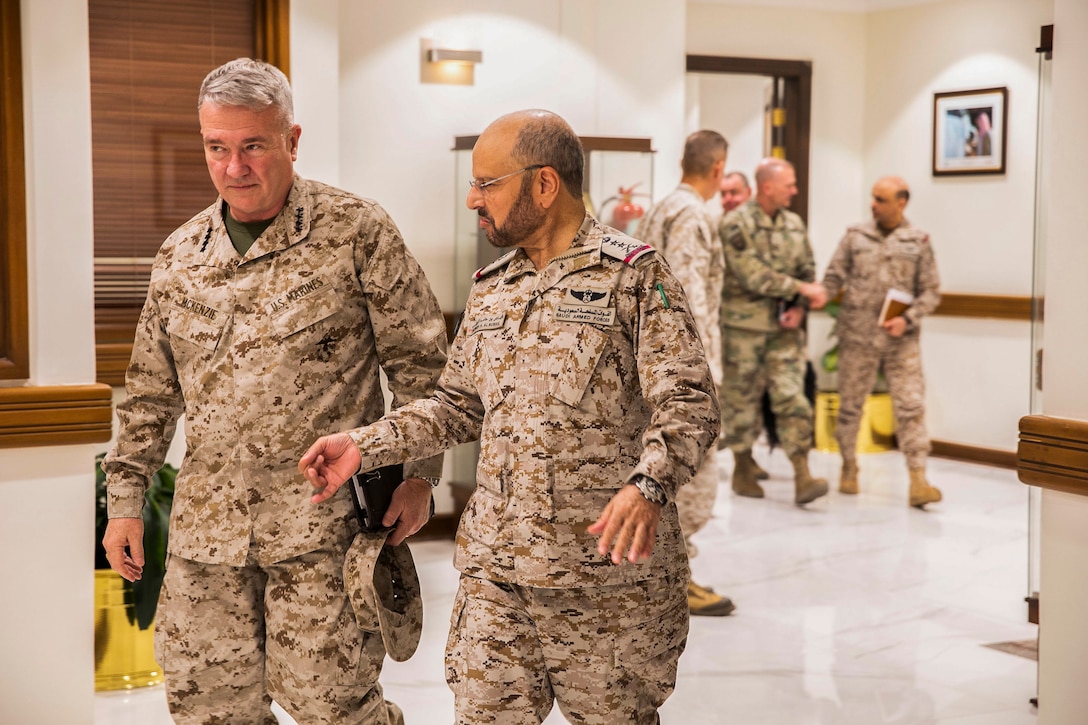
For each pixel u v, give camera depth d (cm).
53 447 291
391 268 239
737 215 637
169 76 418
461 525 214
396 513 233
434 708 352
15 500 288
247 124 225
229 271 235
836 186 839
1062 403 265
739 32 795
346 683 235
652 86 606
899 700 366
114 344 413
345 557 234
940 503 660
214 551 233
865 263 664
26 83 286
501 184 204
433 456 241
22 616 291
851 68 834
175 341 238
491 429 208
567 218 208
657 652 209
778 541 573
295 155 240
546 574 199
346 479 211
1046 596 271
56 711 296
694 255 465
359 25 546
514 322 207
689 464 187
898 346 656
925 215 805
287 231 235
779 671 392
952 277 789
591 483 200
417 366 242
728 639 426
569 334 201
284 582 235
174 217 422
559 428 200
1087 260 259
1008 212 750
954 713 355
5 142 286
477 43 561
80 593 296
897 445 829
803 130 818
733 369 653
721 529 598
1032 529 359
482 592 208
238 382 232
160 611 242
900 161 818
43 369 291
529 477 202
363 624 229
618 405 202
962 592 487
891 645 420
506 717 207
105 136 409
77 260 293
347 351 238
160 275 242
